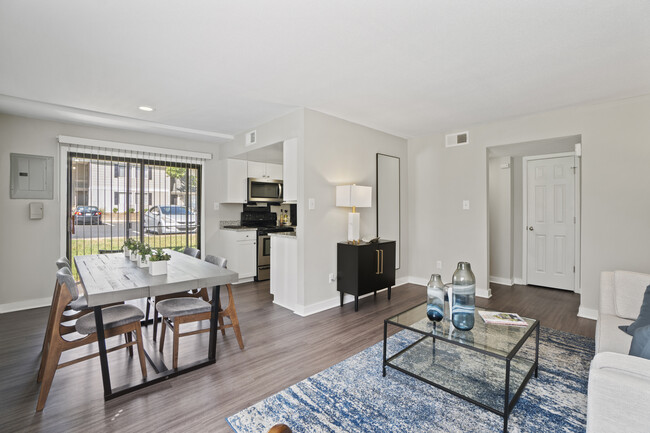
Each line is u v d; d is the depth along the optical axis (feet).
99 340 6.33
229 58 7.82
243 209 18.17
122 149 13.97
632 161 10.30
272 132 13.05
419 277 16.11
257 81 9.23
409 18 6.16
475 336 6.52
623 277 7.86
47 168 12.50
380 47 7.29
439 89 9.82
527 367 7.64
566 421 5.75
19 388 6.79
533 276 16.07
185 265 9.01
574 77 8.86
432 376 7.21
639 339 4.71
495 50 7.41
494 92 10.00
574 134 11.36
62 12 5.91
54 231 12.67
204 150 16.57
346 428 5.58
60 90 9.84
